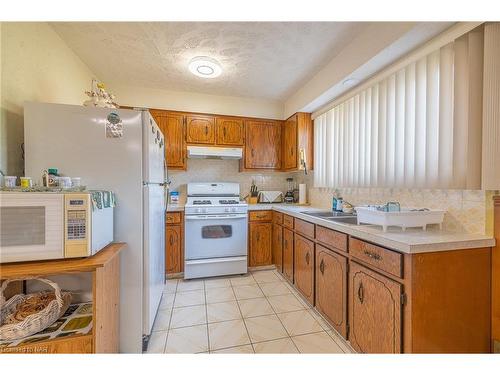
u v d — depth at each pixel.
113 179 1.43
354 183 2.22
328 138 2.67
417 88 1.56
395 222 1.37
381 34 1.57
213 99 3.11
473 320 1.19
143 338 1.54
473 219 1.31
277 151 3.31
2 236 0.98
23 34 1.43
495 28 1.16
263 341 1.63
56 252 1.03
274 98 3.23
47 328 1.09
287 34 1.80
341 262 1.61
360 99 2.13
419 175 1.56
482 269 1.21
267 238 3.04
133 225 1.47
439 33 1.38
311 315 1.95
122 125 1.44
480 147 1.24
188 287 2.50
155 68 2.38
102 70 2.42
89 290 1.36
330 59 2.18
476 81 1.24
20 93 1.40
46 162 1.32
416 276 1.10
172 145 2.89
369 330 1.34
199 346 1.58
